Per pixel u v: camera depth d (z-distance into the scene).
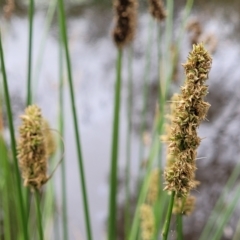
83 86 2.02
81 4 2.46
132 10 0.69
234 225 1.36
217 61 2.10
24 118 0.53
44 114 1.79
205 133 1.77
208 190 1.52
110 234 0.74
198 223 1.42
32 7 0.63
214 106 1.89
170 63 0.82
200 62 0.45
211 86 1.97
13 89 1.91
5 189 0.77
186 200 0.57
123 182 1.60
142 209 0.71
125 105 1.91
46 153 0.54
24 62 2.05
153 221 0.70
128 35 0.69
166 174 0.47
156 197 0.71
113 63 2.13
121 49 0.70
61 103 0.75
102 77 2.07
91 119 1.85
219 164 1.62
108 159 1.69
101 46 2.23
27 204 0.69
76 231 1.36
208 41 0.77
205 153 1.69
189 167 0.46
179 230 0.58
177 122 0.46
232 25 2.17
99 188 1.56
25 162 0.54
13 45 2.16
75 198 1.50
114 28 0.69
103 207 1.49
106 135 1.79
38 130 0.53
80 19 2.38
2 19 1.51
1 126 0.74
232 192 1.51
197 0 2.20
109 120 1.85
